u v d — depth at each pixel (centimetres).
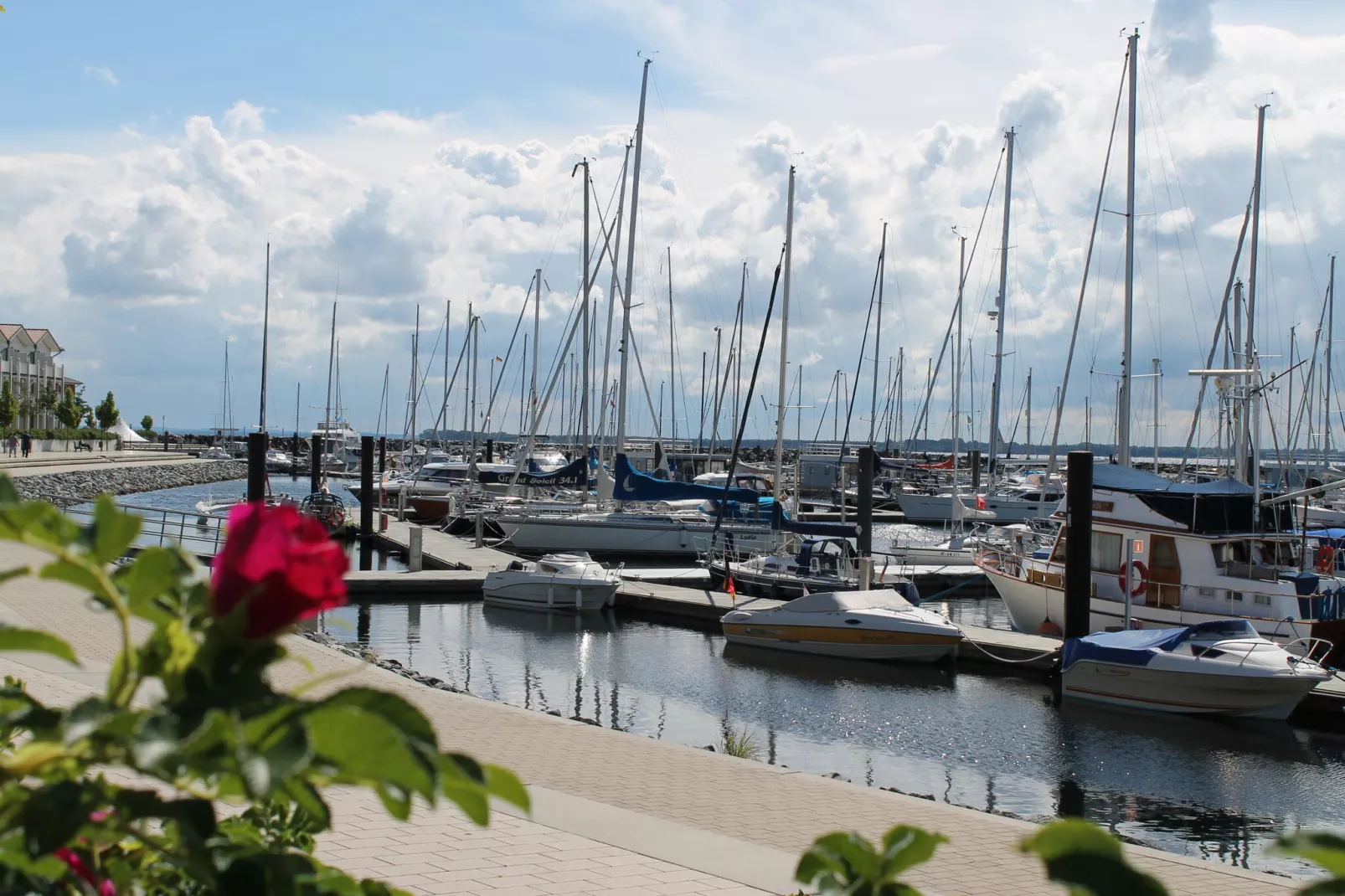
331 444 10900
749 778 1066
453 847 781
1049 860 153
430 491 5659
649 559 4059
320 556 151
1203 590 2328
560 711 1866
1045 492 4844
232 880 164
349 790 924
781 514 3300
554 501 4694
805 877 200
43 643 171
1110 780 1548
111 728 147
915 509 5809
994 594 3584
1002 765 1617
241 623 148
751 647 2447
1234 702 1894
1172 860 898
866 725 1833
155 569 158
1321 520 4638
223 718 139
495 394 7194
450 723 1259
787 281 3781
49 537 156
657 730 1748
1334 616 2239
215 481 9388
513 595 2892
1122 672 1959
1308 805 1447
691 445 8506
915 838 196
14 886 173
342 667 1560
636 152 4166
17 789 161
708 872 748
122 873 204
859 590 2841
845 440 5916
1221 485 2461
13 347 10288
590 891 702
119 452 9981
